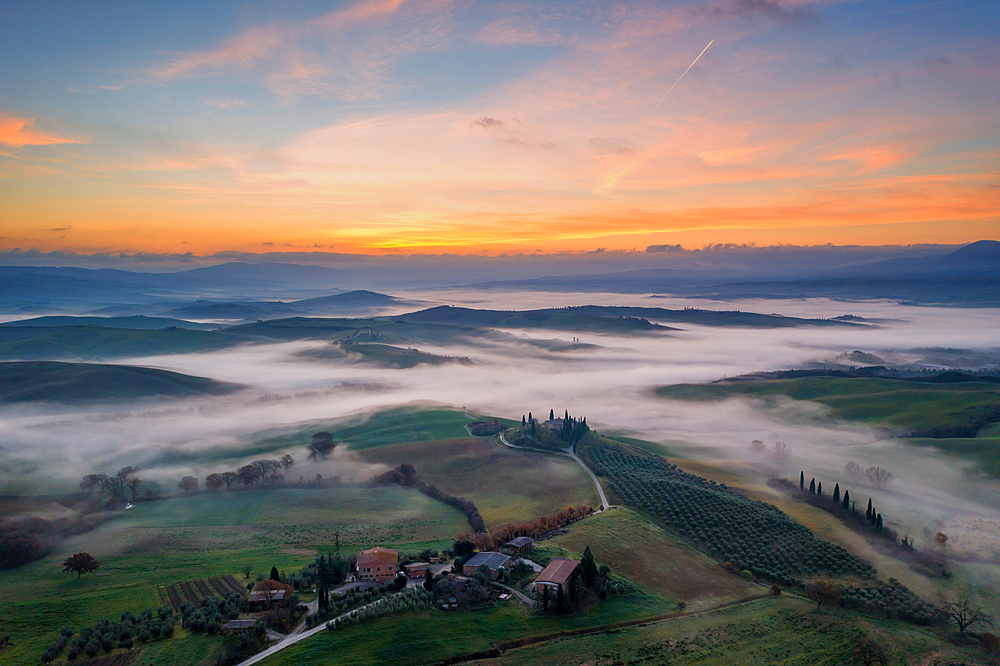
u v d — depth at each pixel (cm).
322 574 10275
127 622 8969
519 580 10469
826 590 10606
